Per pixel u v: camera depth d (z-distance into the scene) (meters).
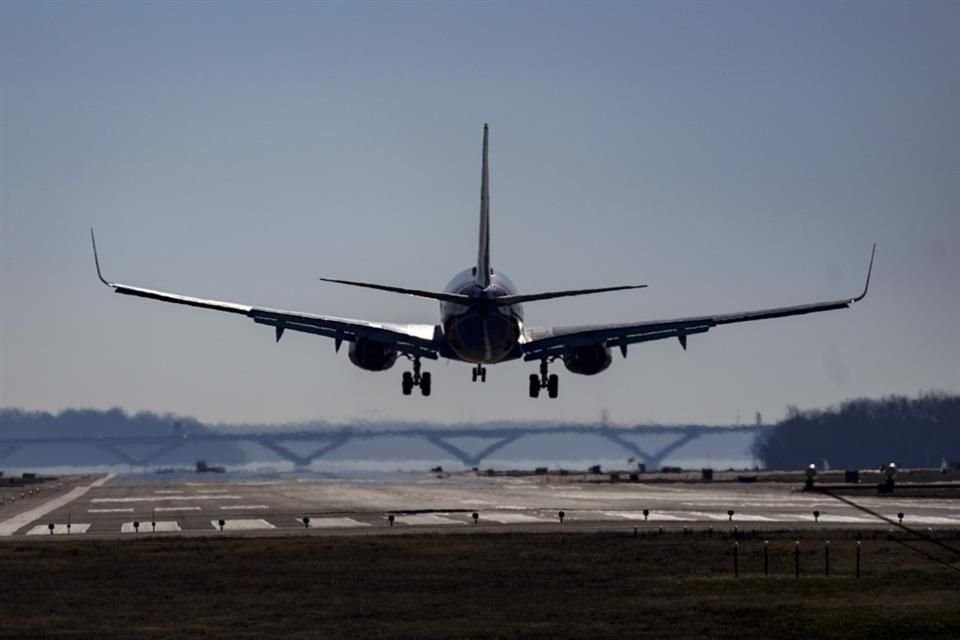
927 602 175.62
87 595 191.62
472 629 160.25
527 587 195.00
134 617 172.12
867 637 153.12
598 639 153.25
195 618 170.62
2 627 165.75
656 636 154.62
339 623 165.62
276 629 161.88
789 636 154.25
